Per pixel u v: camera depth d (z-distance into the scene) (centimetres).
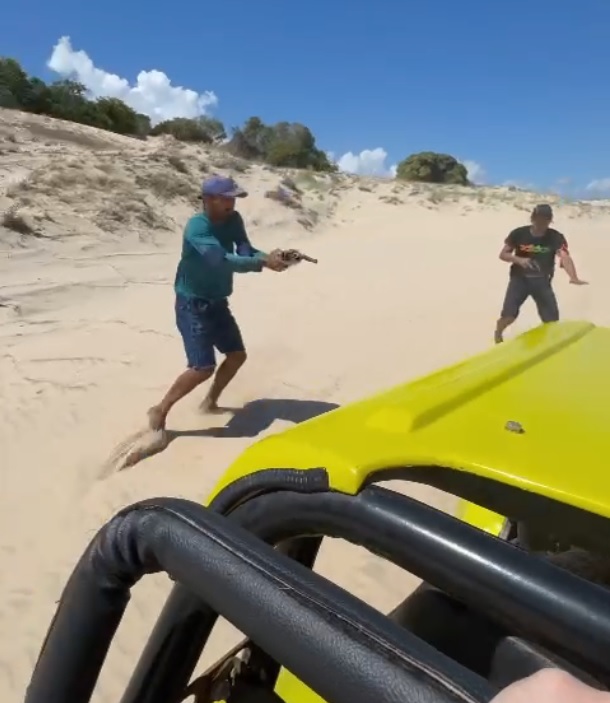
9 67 3841
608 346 243
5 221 1496
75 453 571
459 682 98
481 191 3284
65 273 1304
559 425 171
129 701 159
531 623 116
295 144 4256
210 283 555
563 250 798
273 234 2148
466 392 187
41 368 765
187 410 645
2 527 475
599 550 155
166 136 3375
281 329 952
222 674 179
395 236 2286
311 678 108
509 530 270
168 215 1902
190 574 126
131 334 902
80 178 1880
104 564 139
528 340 247
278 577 118
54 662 146
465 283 1396
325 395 701
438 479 163
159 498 141
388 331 959
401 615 195
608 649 109
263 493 151
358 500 139
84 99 4112
